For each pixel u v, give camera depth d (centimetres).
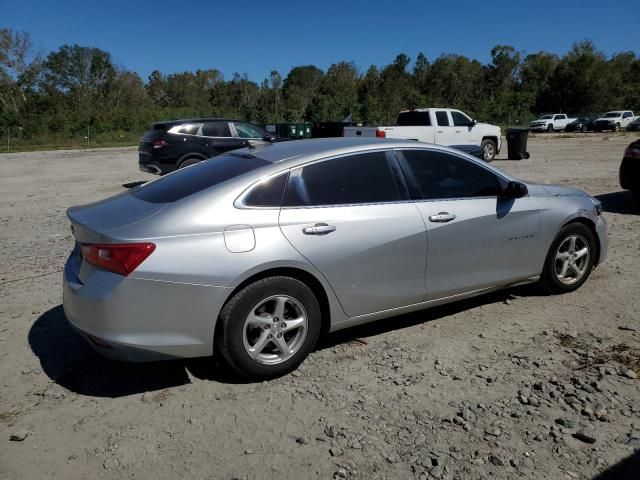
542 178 1313
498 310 468
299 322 362
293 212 362
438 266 416
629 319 441
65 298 356
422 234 402
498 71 7662
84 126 4644
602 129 4584
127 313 321
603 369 360
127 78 6675
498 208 443
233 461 281
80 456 288
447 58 7288
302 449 289
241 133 1307
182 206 344
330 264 368
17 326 458
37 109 5778
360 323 397
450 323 445
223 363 376
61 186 1454
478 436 295
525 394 333
